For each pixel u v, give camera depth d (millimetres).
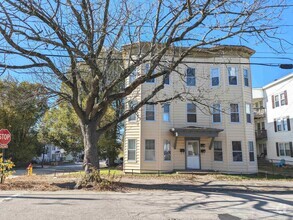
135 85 13195
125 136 22750
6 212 7523
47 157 62188
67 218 6930
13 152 32438
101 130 13594
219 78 23656
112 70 14961
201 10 10711
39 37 11039
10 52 11391
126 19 11914
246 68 24266
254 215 7543
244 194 11406
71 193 10922
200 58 23922
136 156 22297
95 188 12000
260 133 34906
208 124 23484
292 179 18703
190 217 7203
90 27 12078
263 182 16391
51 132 29562
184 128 22062
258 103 37688
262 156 35531
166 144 22844
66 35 11344
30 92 13727
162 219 6949
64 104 27375
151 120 22797
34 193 10820
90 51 12023
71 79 13805
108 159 31906
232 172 22422
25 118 31938
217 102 23094
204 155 23047
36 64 12102
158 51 13516
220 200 9844
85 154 12992
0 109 30672
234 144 23047
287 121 30938
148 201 9469
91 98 13086
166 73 13320
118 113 22562
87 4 11891
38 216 7098
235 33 11070
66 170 28938
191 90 23375
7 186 12406
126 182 14930
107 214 7418
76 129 27969
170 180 16766
